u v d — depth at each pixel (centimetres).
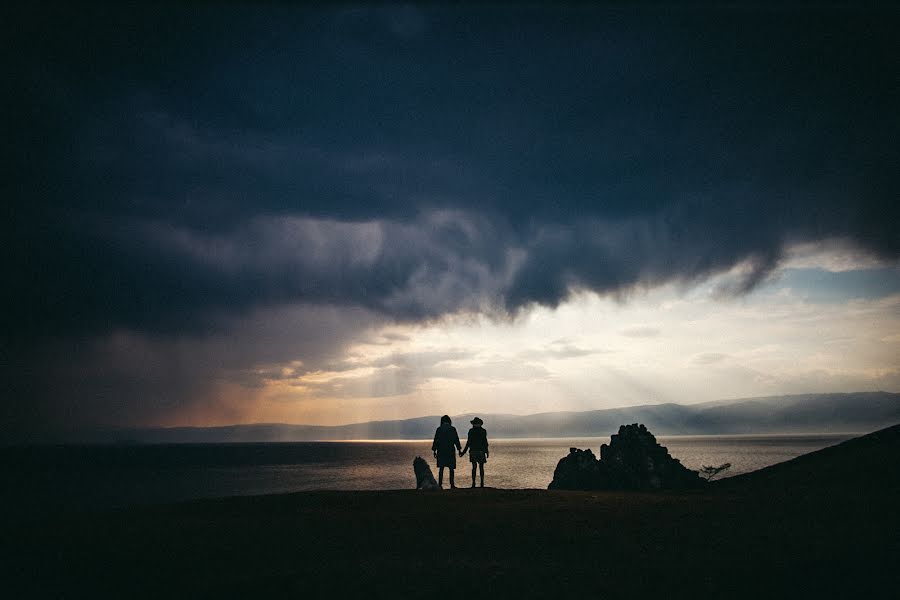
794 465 1884
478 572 698
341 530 995
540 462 10406
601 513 1112
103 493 5481
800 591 592
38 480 7525
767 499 1245
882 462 1477
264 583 660
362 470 9712
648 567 703
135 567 754
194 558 797
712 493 1499
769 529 902
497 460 11281
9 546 888
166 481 7200
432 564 743
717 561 714
